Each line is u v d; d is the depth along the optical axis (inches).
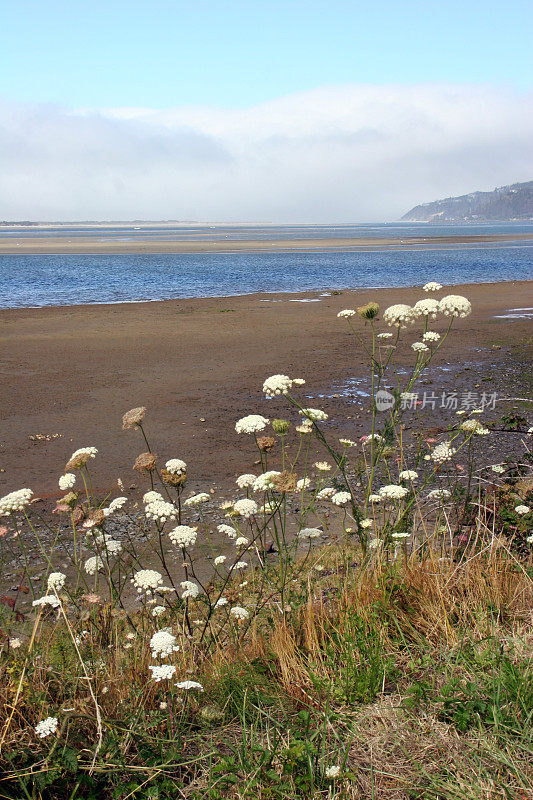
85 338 757.9
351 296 1182.9
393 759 93.1
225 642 138.2
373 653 115.5
